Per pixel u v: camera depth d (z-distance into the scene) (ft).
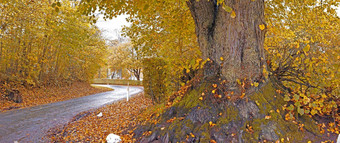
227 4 12.53
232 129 10.81
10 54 42.01
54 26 40.19
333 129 11.76
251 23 12.33
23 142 15.33
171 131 12.01
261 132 10.50
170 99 17.06
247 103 11.61
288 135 10.58
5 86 37.65
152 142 12.34
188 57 23.48
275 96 12.36
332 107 13.01
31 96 42.09
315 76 13.69
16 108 31.68
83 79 96.63
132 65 118.42
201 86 13.42
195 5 13.76
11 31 39.04
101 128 19.53
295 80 15.55
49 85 57.11
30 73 47.29
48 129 19.22
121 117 23.39
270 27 20.30
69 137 16.83
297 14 21.21
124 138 14.48
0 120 22.47
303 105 12.81
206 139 10.65
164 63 27.40
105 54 81.51
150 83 27.71
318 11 19.71
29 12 36.55
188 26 22.22
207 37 13.91
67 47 45.73
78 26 45.27
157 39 24.84
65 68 74.13
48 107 33.35
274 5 21.35
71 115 26.55
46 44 49.03
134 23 23.24
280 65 15.17
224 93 12.27
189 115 12.33
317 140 10.69
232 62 12.44
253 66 12.34
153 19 22.75
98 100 44.39
